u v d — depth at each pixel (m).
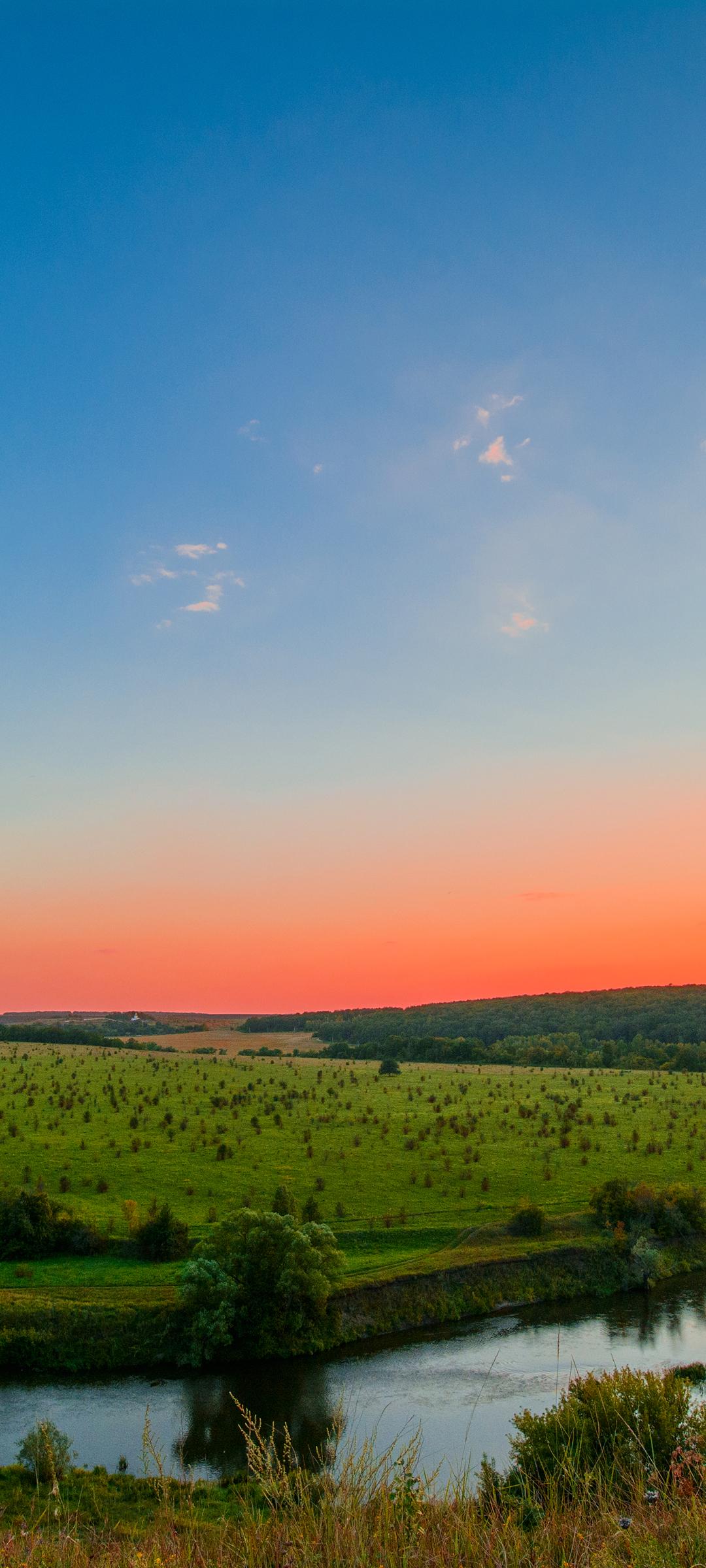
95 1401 56.59
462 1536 10.34
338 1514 10.56
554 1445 21.02
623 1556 9.99
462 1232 87.75
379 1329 69.94
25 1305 66.69
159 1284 71.62
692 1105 154.12
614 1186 92.06
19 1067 199.62
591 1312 74.81
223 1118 139.25
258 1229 69.44
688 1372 55.97
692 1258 87.50
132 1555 10.71
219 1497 36.09
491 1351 65.19
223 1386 58.94
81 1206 89.94
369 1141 122.69
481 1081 188.75
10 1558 11.28
